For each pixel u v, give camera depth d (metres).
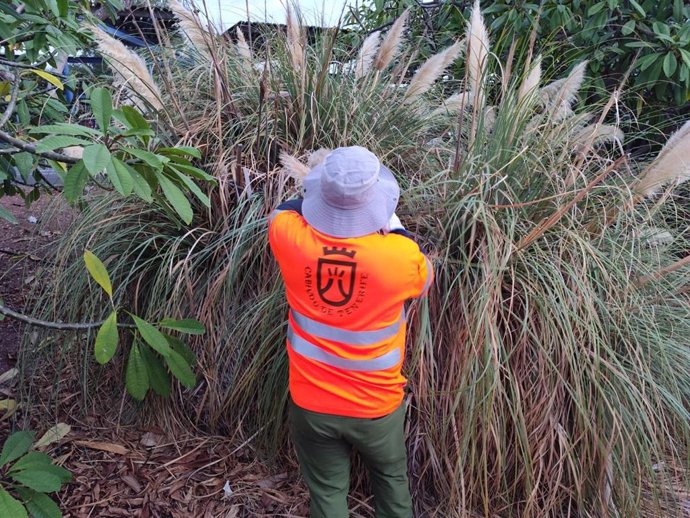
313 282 1.87
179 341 2.34
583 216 2.90
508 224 2.67
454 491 2.49
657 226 3.22
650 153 4.16
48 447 2.85
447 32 4.66
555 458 2.55
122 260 2.96
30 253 3.75
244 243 2.80
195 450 2.89
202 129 3.20
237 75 3.64
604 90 4.07
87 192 3.72
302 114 3.17
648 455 2.38
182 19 3.26
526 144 2.90
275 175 3.01
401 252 1.85
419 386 2.47
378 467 2.15
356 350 1.92
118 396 3.14
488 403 2.33
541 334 2.45
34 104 3.25
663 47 3.81
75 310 3.02
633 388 2.36
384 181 1.90
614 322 2.50
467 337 2.40
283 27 3.85
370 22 5.42
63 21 3.10
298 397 2.02
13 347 3.66
